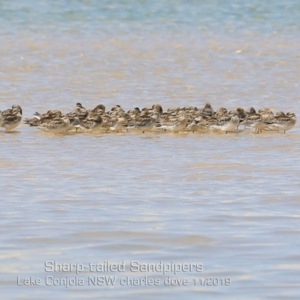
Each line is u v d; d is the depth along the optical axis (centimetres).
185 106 3384
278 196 2014
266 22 6372
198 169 2312
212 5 7094
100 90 3934
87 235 1703
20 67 4488
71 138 2822
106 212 1870
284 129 2950
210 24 6272
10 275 1476
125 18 6494
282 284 1431
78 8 6819
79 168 2327
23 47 5138
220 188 2097
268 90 3941
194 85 4066
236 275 1475
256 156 2502
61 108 3491
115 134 2914
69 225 1767
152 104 3612
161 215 1847
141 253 1595
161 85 4062
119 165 2369
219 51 5088
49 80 4156
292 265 1523
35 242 1658
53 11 6662
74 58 4788
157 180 2181
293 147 2656
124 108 3528
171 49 5153
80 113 3056
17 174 2245
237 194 2036
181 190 2075
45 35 5656
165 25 6206
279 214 1858
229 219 1817
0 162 2402
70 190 2070
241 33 5862
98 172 2275
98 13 6662
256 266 1520
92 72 4388
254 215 1848
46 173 2259
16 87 3959
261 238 1683
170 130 2959
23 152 2559
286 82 4144
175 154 2533
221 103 3644
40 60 4697
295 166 2355
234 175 2239
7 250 1609
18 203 1945
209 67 4559
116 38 5594
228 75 4338
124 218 1822
